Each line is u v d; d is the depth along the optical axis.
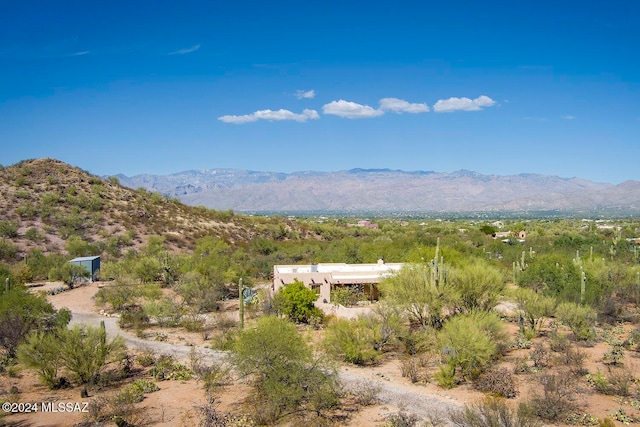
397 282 32.84
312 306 35.22
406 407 20.44
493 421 16.55
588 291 37.03
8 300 29.09
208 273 45.41
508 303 39.94
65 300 42.38
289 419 19.14
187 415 19.45
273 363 20.00
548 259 48.59
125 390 21.98
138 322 34.62
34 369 23.92
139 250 65.75
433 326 31.03
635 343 28.38
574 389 21.25
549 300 32.19
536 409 19.00
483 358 24.08
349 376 24.41
